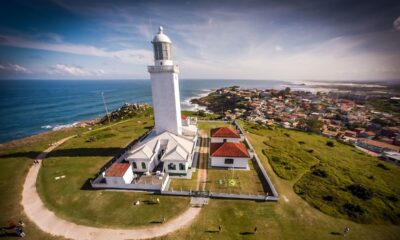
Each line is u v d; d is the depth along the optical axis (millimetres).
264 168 38250
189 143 40188
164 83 37031
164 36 35156
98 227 23922
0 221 25422
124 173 31438
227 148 38094
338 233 23328
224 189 31234
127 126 70125
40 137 66562
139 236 22547
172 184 32438
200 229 23344
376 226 24609
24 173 37625
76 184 32938
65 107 159750
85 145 50812
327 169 38594
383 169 42125
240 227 23672
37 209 27375
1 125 107875
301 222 24719
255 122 80500
